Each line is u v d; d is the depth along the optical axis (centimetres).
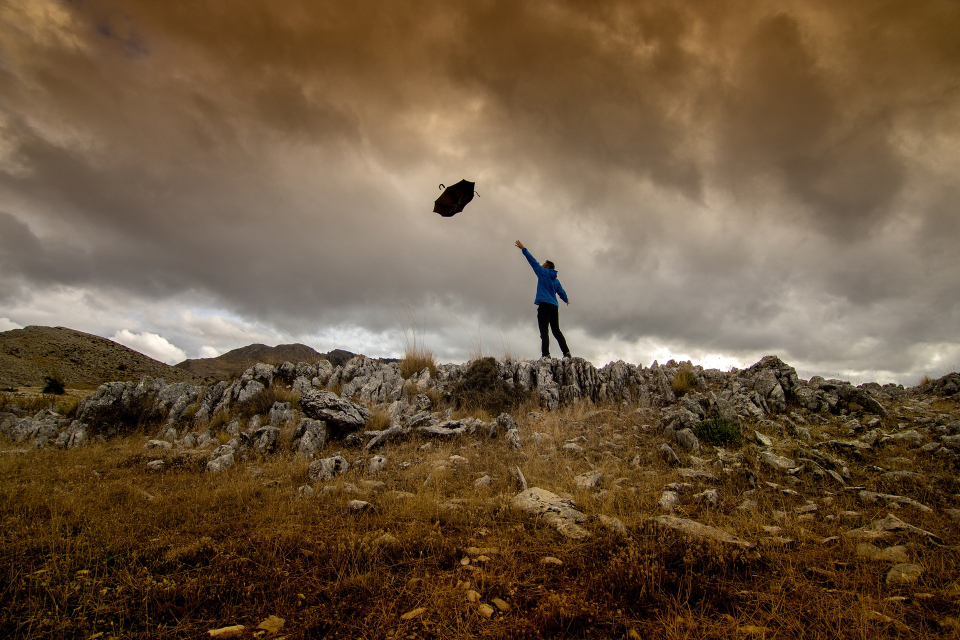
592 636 277
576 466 703
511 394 1118
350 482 635
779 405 954
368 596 325
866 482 593
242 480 647
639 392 1174
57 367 3562
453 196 597
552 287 1297
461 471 684
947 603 305
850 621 290
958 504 508
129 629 285
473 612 301
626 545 400
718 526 460
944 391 1045
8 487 580
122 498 554
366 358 1332
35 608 296
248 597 324
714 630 277
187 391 1148
